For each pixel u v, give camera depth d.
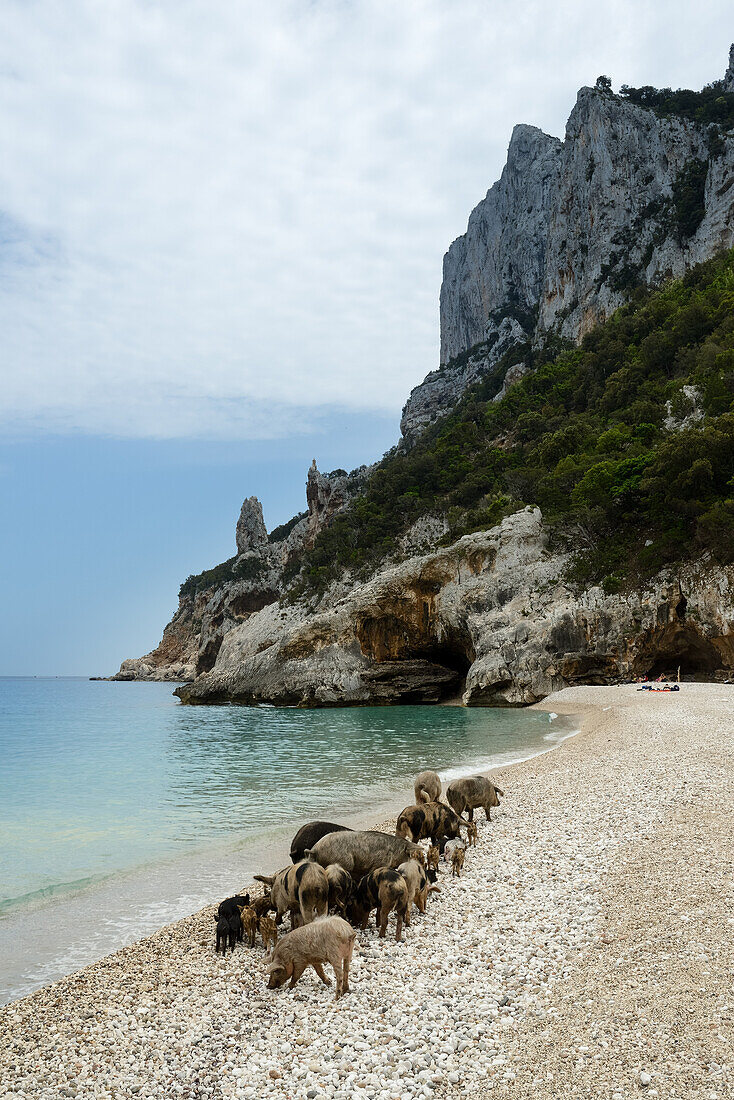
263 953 9.65
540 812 15.83
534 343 156.12
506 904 10.22
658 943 8.14
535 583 63.88
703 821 13.12
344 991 7.82
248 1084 6.18
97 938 10.62
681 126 141.00
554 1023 6.64
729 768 18.00
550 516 68.38
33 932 10.90
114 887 13.02
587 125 150.00
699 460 55.72
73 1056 6.91
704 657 54.72
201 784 25.39
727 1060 5.71
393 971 8.32
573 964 7.92
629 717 33.44
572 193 153.62
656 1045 6.05
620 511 64.81
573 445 86.12
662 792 15.92
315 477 155.12
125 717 69.25
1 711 82.25
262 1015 7.55
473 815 15.72
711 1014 6.45
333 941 7.97
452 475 102.19
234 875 13.58
